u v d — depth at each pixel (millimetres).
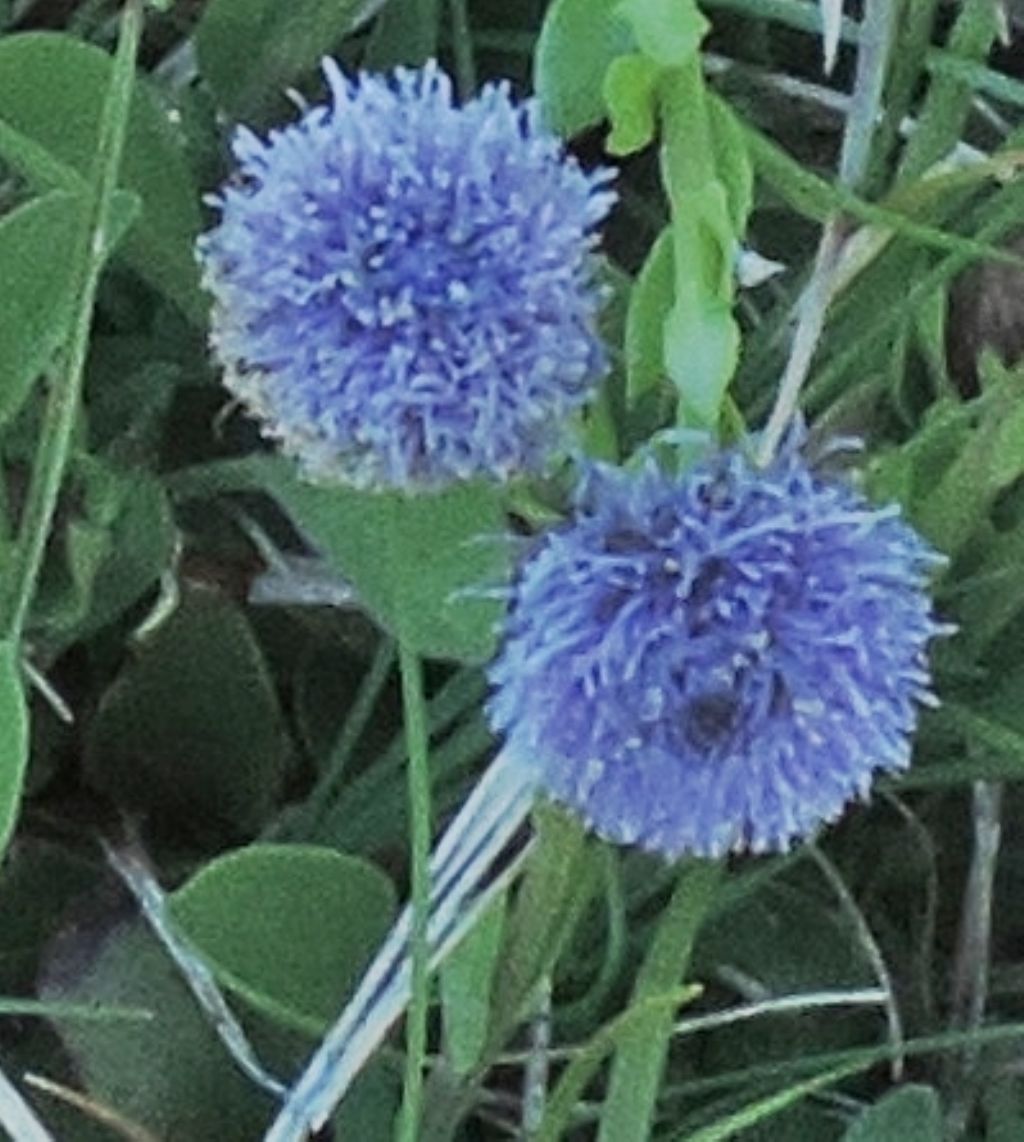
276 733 150
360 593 133
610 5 131
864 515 115
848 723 115
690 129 127
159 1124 140
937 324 150
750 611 113
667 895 149
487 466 115
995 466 138
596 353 116
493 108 116
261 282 114
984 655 152
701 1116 147
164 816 153
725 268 123
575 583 114
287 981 137
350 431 114
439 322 112
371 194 114
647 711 114
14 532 145
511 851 142
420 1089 130
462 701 145
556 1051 142
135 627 151
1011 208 150
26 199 152
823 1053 151
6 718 124
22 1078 144
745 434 128
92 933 142
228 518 153
